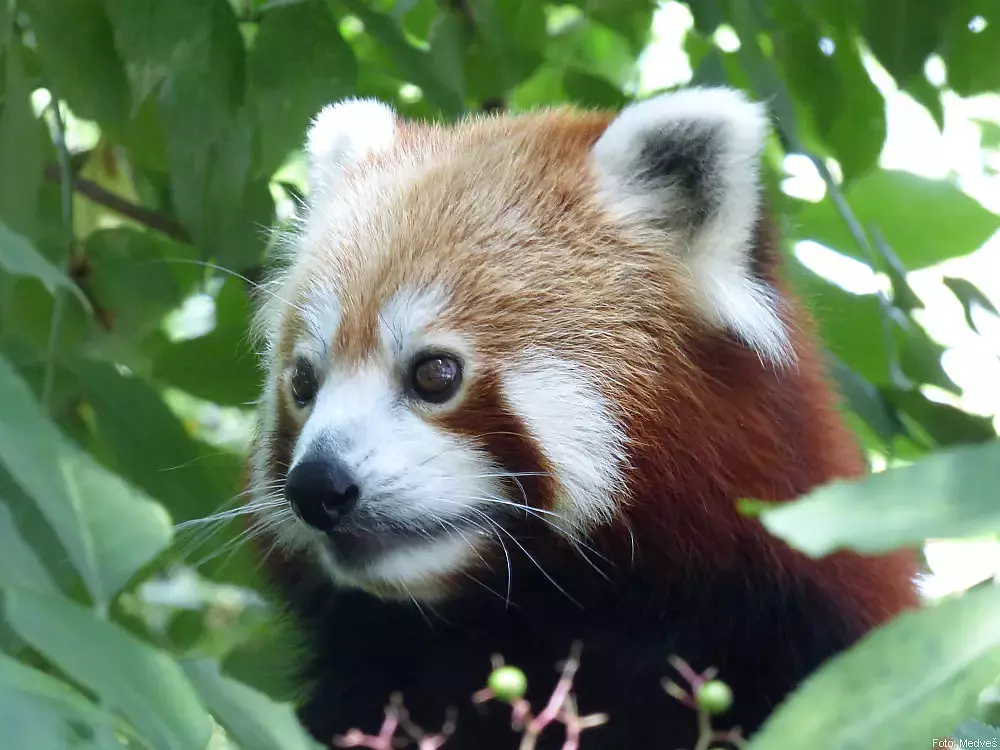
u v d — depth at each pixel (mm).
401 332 4895
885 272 6691
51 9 5543
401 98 7613
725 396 4816
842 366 6035
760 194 5113
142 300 6535
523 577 4996
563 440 4777
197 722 2516
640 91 9188
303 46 5918
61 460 2957
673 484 4730
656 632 4891
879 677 2316
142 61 5492
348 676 5535
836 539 2273
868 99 6414
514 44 6938
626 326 4898
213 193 5656
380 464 4727
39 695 2381
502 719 5004
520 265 5000
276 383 5449
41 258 3371
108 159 7961
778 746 2299
